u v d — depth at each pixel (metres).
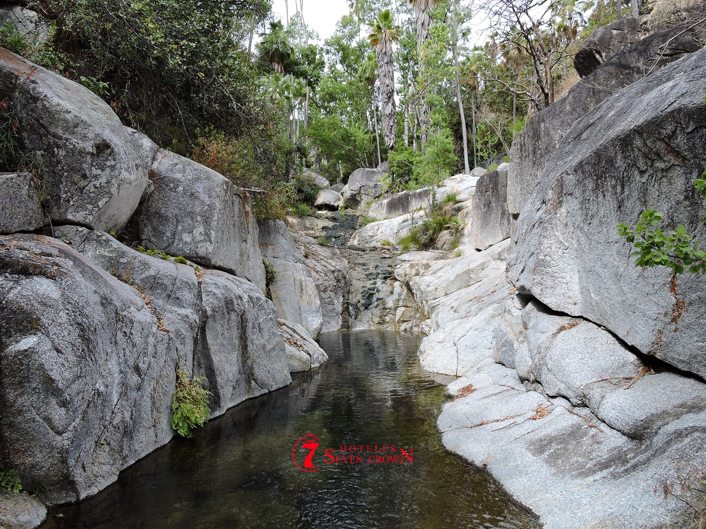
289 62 36.16
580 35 18.50
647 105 5.01
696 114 4.02
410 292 17.86
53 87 5.93
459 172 34.69
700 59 4.83
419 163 25.92
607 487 3.82
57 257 4.62
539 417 5.52
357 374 9.98
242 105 12.12
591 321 5.97
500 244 14.50
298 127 39.28
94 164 5.95
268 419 7.03
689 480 3.32
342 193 31.81
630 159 4.88
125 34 9.11
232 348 7.64
